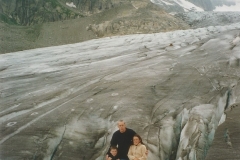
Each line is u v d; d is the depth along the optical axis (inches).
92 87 495.5
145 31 3614.7
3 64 912.9
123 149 295.1
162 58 642.2
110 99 433.4
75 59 858.1
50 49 1305.4
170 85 467.8
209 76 494.0
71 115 396.2
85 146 356.5
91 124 382.9
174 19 4232.3
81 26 3759.8
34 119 399.2
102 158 332.2
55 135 365.4
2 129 381.4
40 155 338.6
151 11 4284.0
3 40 2645.2
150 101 419.2
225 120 340.5
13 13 4197.8
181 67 549.6
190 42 928.9
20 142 351.3
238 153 277.1
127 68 593.9
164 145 345.1
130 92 451.2
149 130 355.3
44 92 515.8
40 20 4158.5
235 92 430.3
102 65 669.3
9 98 516.1
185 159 319.3
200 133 341.1
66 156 345.4
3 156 331.6
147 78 505.7
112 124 375.9
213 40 752.3
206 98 419.5
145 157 286.8
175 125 371.2
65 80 582.2
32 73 703.1
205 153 329.4
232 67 526.3
